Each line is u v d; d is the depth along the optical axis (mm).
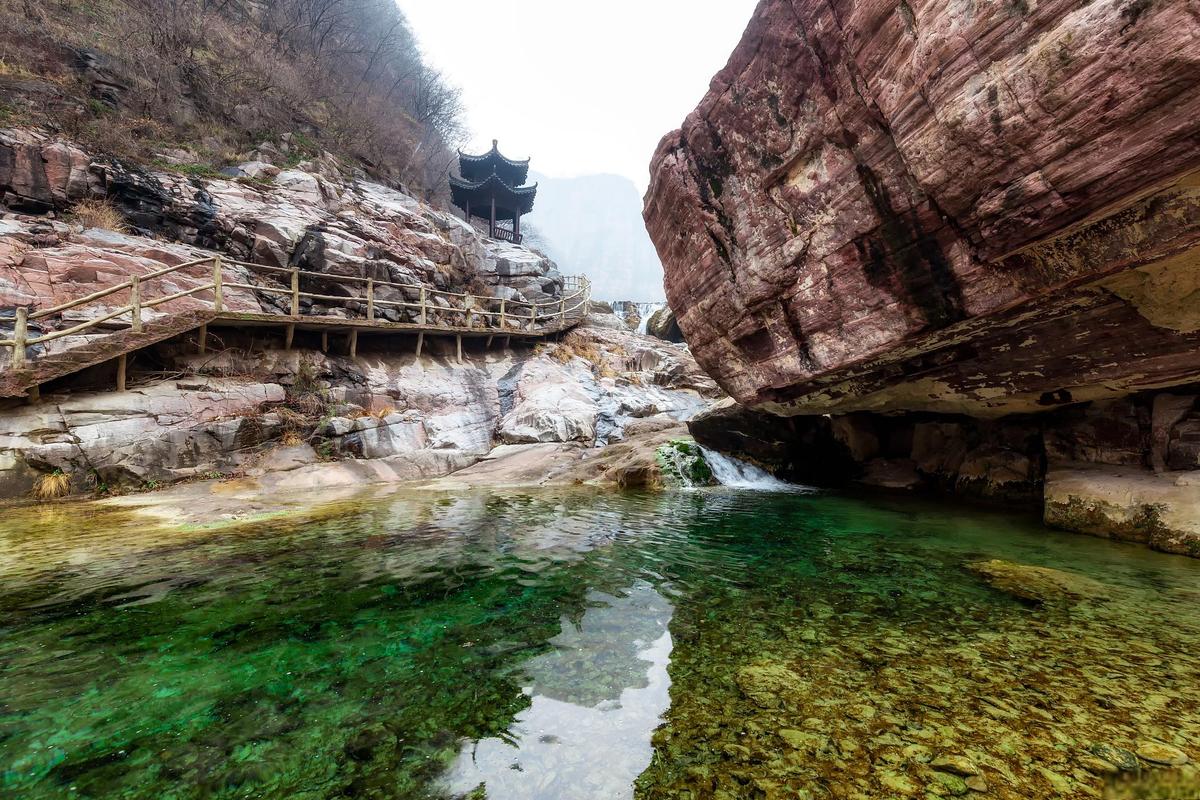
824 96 4754
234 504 8000
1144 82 2746
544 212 181250
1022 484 8305
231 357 11688
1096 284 4234
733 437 11859
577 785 2053
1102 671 2938
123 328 10492
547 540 6051
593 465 11289
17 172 11234
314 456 10922
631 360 19734
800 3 4613
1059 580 4469
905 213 4477
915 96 3836
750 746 2299
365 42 35062
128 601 4031
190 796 2008
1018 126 3281
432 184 33406
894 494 9555
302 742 2346
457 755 2252
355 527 6586
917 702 2643
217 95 18766
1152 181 2975
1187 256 3703
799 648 3289
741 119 5801
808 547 5777
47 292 9930
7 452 7863
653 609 3967
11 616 3727
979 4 3268
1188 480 5535
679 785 2053
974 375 6465
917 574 4785
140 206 12820
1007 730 2393
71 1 17031
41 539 5820
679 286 8242
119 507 7605
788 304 6207
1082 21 2852
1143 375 5309
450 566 5027
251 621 3691
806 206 5414
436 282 18891
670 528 6711
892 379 6785
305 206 16375
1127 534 5770
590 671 3010
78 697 2689
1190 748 2238
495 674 2975
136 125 15312
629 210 183000
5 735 2367
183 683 2846
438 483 10453
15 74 13516
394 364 14727
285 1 28422
